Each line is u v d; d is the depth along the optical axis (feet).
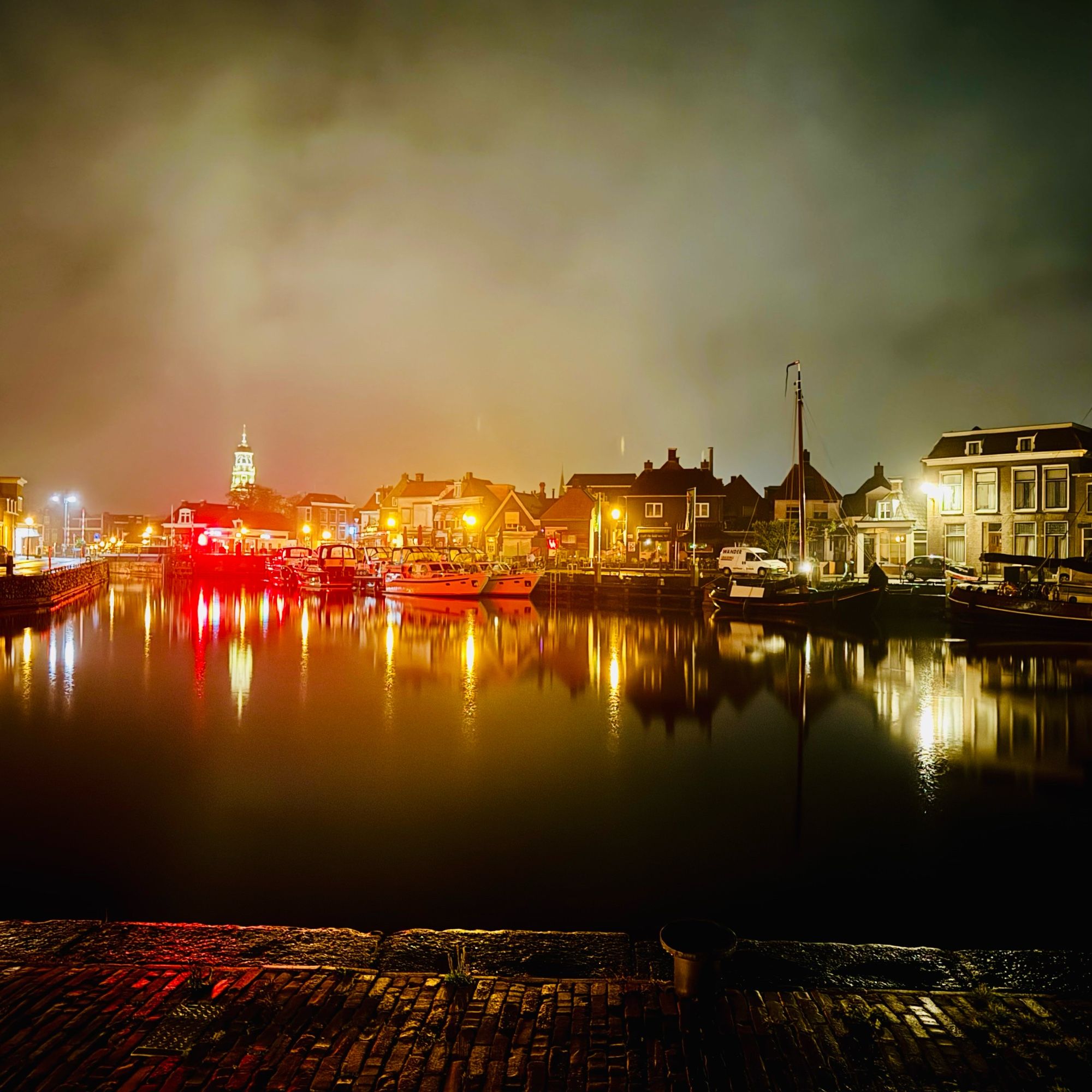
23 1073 14.48
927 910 31.12
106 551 440.86
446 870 34.94
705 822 40.98
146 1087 14.19
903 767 50.60
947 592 124.57
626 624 140.36
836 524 200.95
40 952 19.58
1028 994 17.57
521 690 77.51
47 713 67.36
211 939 20.33
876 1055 15.25
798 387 137.59
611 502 265.13
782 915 30.71
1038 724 61.62
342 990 17.39
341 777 48.78
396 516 344.69
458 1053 15.19
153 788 46.47
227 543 361.10
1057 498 152.05
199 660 98.78
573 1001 17.04
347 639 120.67
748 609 143.84
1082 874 34.42
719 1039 15.75
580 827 40.27
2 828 40.06
